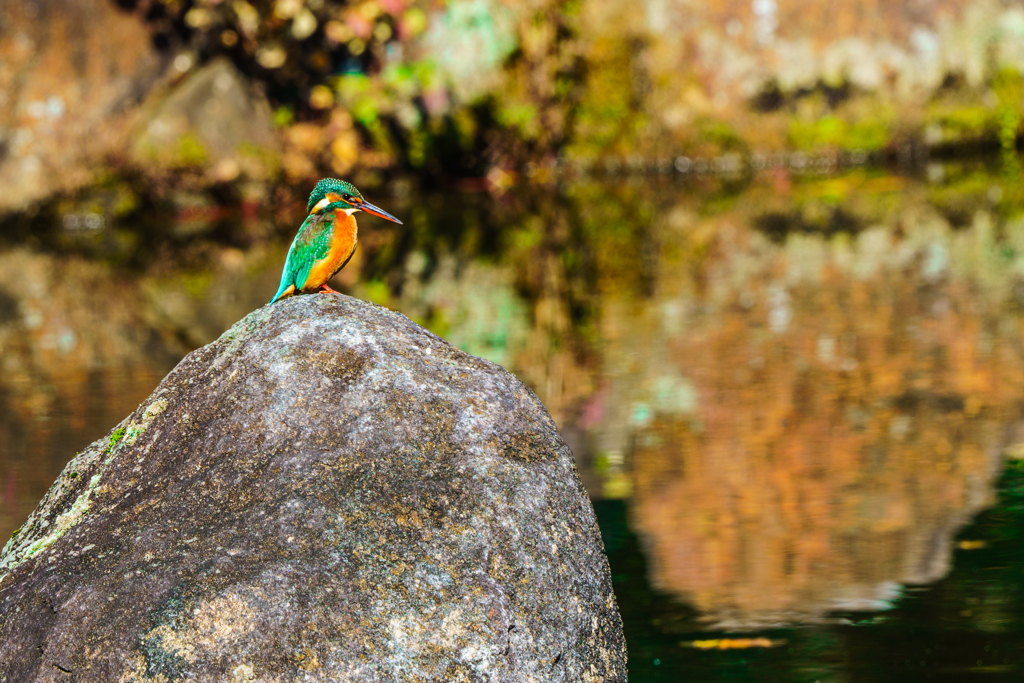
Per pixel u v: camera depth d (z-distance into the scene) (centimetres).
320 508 446
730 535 664
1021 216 1805
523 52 2294
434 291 1377
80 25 2006
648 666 527
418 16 2203
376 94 2175
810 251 1582
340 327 502
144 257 1706
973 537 651
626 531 674
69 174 2008
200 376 511
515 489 471
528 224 1903
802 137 2525
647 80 2452
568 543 482
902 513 688
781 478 748
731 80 2489
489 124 2300
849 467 768
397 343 504
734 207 2027
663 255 1594
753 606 577
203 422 491
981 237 1634
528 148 2347
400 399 486
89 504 477
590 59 2409
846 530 667
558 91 2361
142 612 426
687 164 2495
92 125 2016
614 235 1775
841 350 1063
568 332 1165
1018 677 513
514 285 1413
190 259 1673
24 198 1992
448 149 2292
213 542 439
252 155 2070
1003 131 2578
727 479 751
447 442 478
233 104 2067
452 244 1733
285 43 2100
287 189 2108
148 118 2038
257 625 423
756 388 953
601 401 927
